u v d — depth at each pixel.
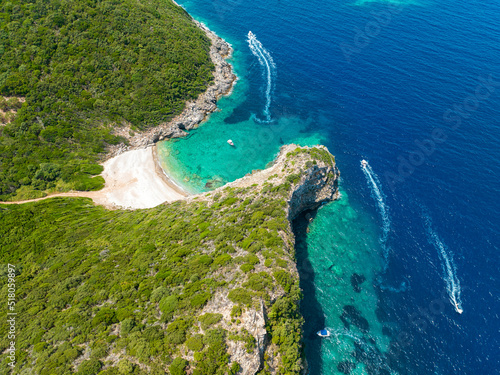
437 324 58.12
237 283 48.19
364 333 57.53
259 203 64.06
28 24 90.75
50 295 49.94
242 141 93.56
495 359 53.59
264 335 43.00
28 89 84.56
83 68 91.06
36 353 41.41
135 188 80.81
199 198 73.75
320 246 69.62
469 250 67.06
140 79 94.25
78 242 61.75
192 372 38.59
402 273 65.31
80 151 84.19
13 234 63.56
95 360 39.56
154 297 47.22
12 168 77.50
